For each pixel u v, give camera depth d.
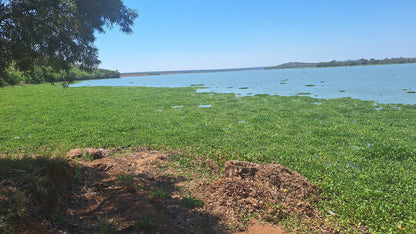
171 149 10.52
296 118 16.31
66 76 8.54
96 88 46.69
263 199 5.92
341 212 5.81
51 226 4.28
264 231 4.93
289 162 8.88
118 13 8.55
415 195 6.41
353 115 16.89
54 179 5.45
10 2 6.03
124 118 16.97
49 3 6.40
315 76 69.56
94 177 6.73
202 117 17.28
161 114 18.56
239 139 11.75
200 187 6.72
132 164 8.54
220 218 5.23
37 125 14.88
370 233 5.04
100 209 5.11
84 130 13.61
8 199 4.14
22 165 5.45
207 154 9.78
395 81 43.44
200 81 72.50
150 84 64.00
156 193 5.91
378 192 6.51
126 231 4.36
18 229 3.69
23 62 6.46
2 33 5.87
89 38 8.04
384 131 12.63
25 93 36.50
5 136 12.21
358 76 60.16
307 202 6.14
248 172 6.98
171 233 4.42
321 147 10.57
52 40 6.64
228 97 29.11
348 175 7.71
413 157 8.98
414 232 4.88
